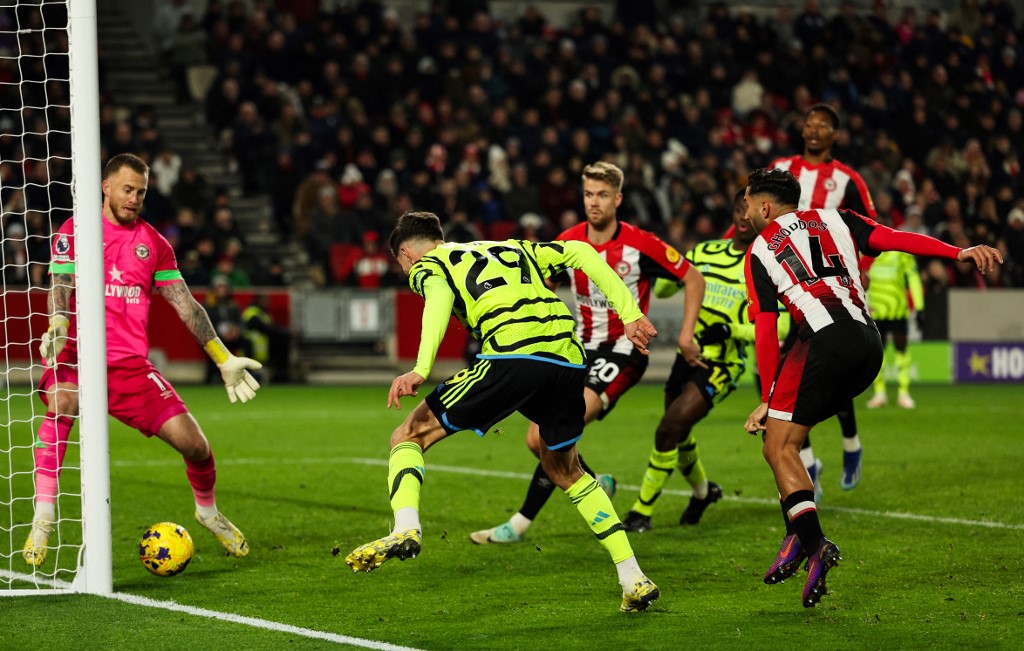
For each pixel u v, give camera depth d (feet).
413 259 61.00
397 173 245.04
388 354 232.94
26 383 200.64
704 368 81.30
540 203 246.47
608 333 80.48
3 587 64.85
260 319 221.66
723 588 64.90
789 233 62.44
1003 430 146.82
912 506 92.12
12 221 206.90
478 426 57.82
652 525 84.84
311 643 53.42
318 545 77.20
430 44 273.95
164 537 66.80
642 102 272.92
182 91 264.93
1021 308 247.91
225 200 229.25
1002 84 321.73
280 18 271.08
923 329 242.37
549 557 73.46
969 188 278.67
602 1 315.58
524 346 57.62
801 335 61.36
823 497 96.84
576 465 59.82
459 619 58.03
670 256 77.92
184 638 54.13
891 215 257.14
